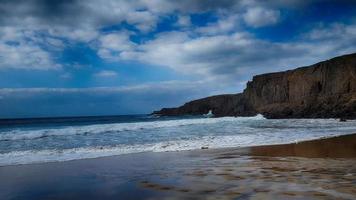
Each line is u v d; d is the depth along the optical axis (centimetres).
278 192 705
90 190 818
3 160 1355
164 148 1702
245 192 717
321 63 6688
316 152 1416
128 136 2419
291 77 7131
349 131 2605
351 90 6047
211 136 2308
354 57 6247
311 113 5794
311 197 658
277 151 1489
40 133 2567
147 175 981
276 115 6006
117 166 1175
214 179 877
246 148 1631
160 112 11544
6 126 5025
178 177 927
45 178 979
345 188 726
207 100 10306
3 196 780
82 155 1491
